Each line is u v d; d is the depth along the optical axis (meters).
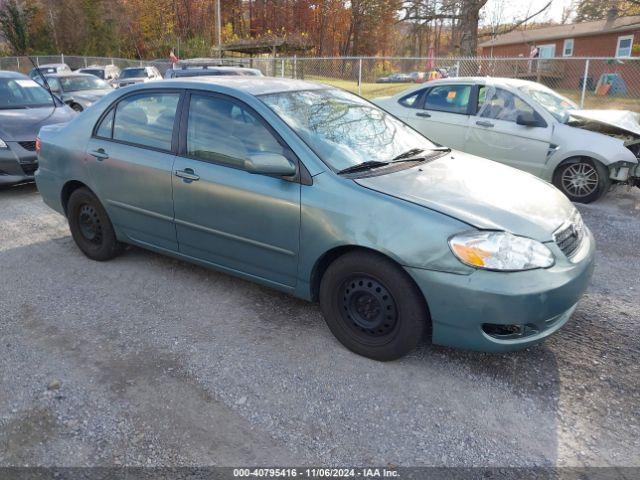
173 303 3.93
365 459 2.46
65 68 24.02
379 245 2.93
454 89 7.77
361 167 3.37
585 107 15.09
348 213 3.06
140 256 4.81
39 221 5.87
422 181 3.29
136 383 2.97
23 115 7.42
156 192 3.97
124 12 41.22
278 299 3.99
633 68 15.67
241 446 2.53
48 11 38.62
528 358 3.25
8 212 6.22
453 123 7.64
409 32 25.75
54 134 4.77
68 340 3.42
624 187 7.71
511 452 2.51
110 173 4.24
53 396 2.86
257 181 3.41
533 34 36.78
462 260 2.78
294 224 3.27
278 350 3.31
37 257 4.82
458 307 2.82
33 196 6.96
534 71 17.05
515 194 3.29
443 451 2.51
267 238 3.43
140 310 3.82
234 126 3.61
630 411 2.79
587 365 3.19
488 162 3.96
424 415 2.74
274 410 2.77
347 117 3.87
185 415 2.72
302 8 47.47
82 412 2.74
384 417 2.73
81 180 4.49
